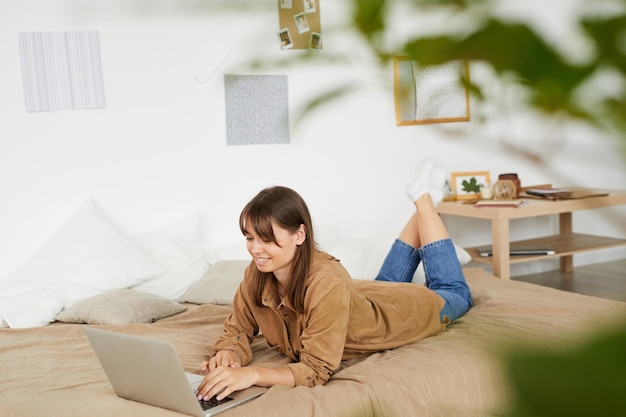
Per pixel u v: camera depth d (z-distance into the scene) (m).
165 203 3.78
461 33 0.21
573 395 0.18
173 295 3.50
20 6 3.45
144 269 3.41
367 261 3.48
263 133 3.96
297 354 2.22
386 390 1.96
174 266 3.59
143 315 2.99
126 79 3.66
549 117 0.21
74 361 2.41
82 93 3.57
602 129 0.20
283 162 4.04
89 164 3.61
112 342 1.82
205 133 3.84
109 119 3.63
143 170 3.72
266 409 1.83
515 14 0.21
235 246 3.85
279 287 2.15
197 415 1.78
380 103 4.23
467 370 2.07
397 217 4.36
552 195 4.10
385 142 4.28
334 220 4.20
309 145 4.09
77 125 3.58
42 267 3.33
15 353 2.53
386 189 4.31
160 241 3.66
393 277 2.96
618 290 4.36
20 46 3.46
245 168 3.95
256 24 3.83
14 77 3.46
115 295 3.12
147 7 0.26
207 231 3.89
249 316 2.30
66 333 2.80
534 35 0.20
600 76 0.20
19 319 3.03
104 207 3.65
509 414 0.19
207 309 3.05
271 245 2.01
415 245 2.94
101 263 3.33
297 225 2.02
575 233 4.79
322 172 4.14
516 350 0.19
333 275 2.05
